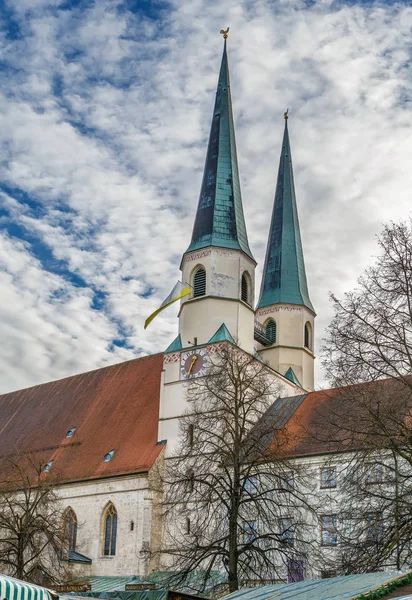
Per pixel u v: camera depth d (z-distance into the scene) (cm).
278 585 2931
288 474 5281
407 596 2042
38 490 6562
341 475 4947
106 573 7106
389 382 4141
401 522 3728
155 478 7050
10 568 6700
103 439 8081
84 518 7481
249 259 7812
